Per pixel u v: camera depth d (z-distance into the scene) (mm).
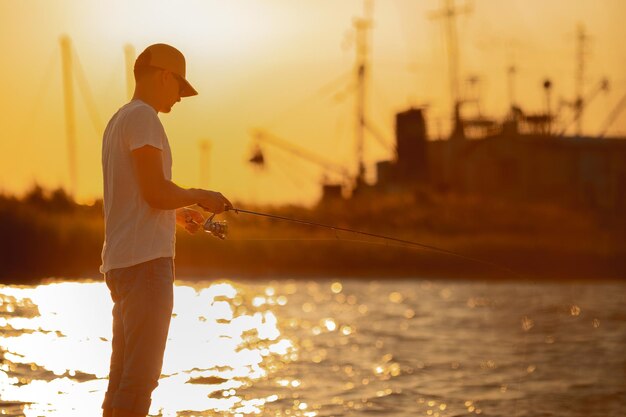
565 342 13320
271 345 12594
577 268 43969
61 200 34094
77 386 8117
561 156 61625
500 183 61562
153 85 5105
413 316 18938
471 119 63312
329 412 7449
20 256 32250
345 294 27406
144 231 4832
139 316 4797
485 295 27328
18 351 10438
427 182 60812
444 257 41875
